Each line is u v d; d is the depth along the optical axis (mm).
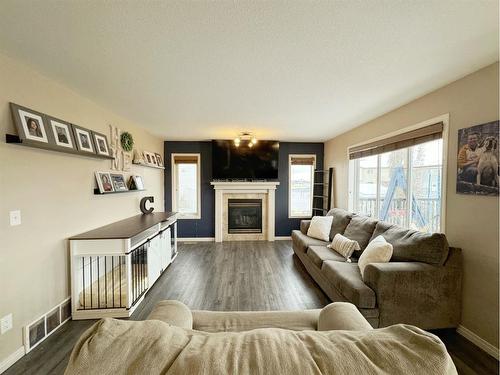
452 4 1348
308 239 4082
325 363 629
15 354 1911
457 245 2326
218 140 5465
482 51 1832
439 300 2209
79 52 1844
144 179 4480
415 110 2881
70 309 2490
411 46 1771
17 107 1920
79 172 2662
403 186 3252
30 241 2053
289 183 5891
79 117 2705
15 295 1924
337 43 1736
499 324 1964
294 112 3414
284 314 1498
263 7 1377
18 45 1742
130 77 2281
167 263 3934
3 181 1835
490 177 2023
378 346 677
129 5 1353
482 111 2096
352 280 2389
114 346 655
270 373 604
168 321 1189
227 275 3674
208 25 1538
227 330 1360
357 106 3131
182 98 2844
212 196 5754
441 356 635
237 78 2311
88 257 2787
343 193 4844
